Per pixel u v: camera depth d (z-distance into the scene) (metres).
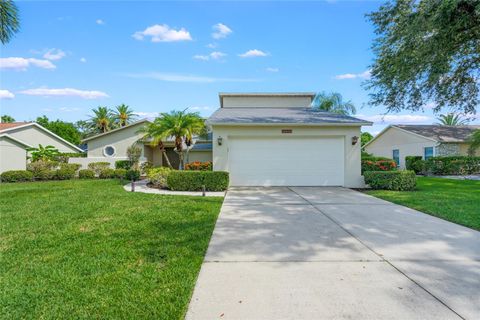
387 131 28.17
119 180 16.31
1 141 16.50
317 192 10.41
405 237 4.96
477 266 3.71
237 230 5.42
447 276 3.42
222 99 17.28
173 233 5.15
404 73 11.28
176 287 3.14
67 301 2.87
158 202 8.27
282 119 12.31
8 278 3.38
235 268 3.67
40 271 3.58
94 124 41.31
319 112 14.65
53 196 9.59
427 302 2.83
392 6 11.86
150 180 13.20
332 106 29.39
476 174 20.12
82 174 18.33
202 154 20.78
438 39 9.68
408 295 2.97
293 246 4.52
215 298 2.92
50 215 6.65
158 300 2.88
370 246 4.50
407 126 26.25
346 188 11.52
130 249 4.35
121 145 22.27
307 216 6.57
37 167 17.52
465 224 5.75
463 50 11.00
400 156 26.08
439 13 8.93
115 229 5.44
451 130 24.55
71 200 8.72
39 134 24.62
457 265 3.75
